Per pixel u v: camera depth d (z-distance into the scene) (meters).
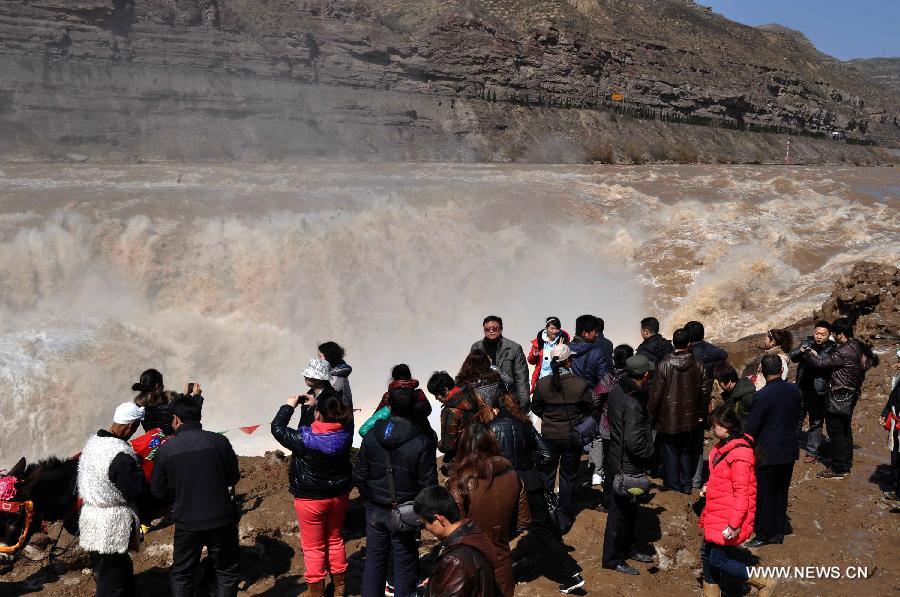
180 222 26.34
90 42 56.12
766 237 30.83
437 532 4.24
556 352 7.14
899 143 148.38
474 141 76.88
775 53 152.62
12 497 6.34
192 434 5.65
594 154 84.00
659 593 6.75
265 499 8.41
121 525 5.57
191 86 60.56
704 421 8.34
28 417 17.31
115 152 52.03
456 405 6.42
